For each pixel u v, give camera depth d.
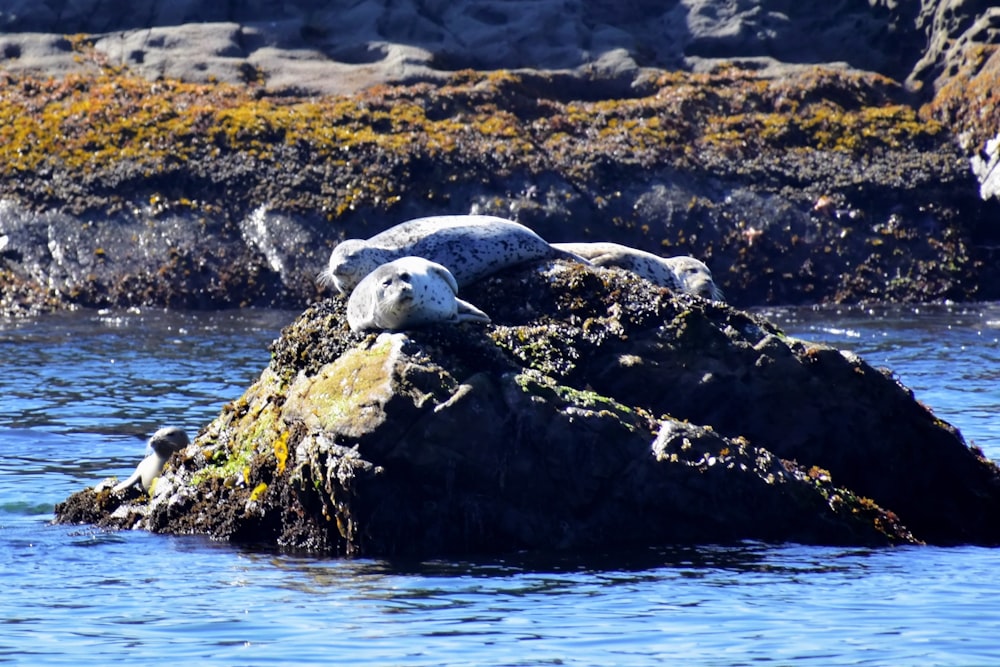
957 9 101.50
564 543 29.83
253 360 61.69
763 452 31.45
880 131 92.31
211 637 23.58
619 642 23.17
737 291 81.94
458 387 29.95
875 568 28.53
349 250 34.69
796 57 102.69
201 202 82.06
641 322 33.12
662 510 30.41
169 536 31.88
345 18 99.94
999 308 79.25
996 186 88.00
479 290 34.50
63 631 24.03
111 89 90.62
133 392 53.88
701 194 85.62
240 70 94.50
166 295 78.00
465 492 29.66
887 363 59.75
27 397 52.66
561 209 82.81
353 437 29.50
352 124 87.31
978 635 23.50
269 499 31.11
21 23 98.50
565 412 30.19
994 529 33.00
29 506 35.62
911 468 33.03
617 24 103.81
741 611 25.06
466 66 98.19
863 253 84.00
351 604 25.58
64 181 83.06
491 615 24.81
